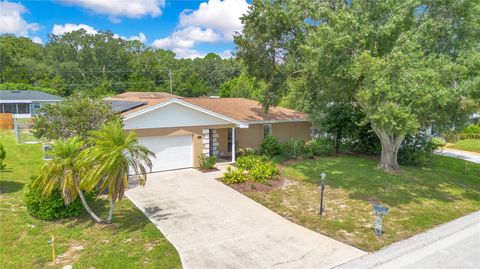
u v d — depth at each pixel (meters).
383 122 11.80
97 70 65.81
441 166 21.77
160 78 70.50
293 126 25.86
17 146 21.80
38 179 9.78
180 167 18.05
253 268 7.88
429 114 14.30
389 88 11.47
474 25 14.71
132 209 11.69
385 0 13.17
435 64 12.98
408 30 13.81
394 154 19.33
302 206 12.57
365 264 8.20
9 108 36.31
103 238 9.24
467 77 13.02
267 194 13.90
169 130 17.28
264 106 23.69
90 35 68.62
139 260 8.09
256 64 23.16
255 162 17.50
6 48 62.16
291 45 21.34
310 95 20.06
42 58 67.38
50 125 12.59
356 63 12.49
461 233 10.37
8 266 7.60
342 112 23.86
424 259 8.55
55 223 10.11
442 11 15.55
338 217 11.49
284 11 20.11
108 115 13.30
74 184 9.35
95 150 9.17
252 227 10.41
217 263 8.09
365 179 16.75
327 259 8.40
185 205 12.29
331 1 19.11
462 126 15.46
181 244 9.06
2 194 12.43
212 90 73.50
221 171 17.53
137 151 9.94
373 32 13.01
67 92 60.25
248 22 22.00
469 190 15.66
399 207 12.76
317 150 22.62
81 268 7.60
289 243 9.30
